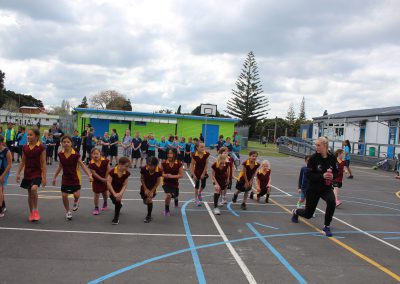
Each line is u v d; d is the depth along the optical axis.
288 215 8.62
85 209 8.26
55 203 8.67
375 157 24.92
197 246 5.94
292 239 6.58
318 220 8.24
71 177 7.13
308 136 42.31
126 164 7.10
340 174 9.94
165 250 5.66
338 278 4.80
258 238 6.55
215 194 8.39
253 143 62.25
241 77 65.50
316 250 5.98
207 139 36.75
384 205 10.76
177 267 4.96
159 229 6.88
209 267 5.01
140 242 6.02
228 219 7.96
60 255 5.20
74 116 37.06
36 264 4.82
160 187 12.27
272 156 31.48
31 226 6.59
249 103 65.38
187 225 7.28
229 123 37.06
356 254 5.87
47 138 16.36
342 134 34.03
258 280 4.61
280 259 5.46
